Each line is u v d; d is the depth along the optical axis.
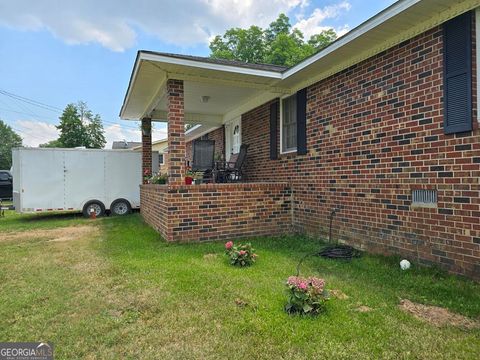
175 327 2.48
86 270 4.00
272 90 6.58
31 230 7.48
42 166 9.51
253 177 8.29
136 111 9.10
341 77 5.20
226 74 5.88
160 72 5.82
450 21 3.52
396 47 4.21
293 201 6.46
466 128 3.35
